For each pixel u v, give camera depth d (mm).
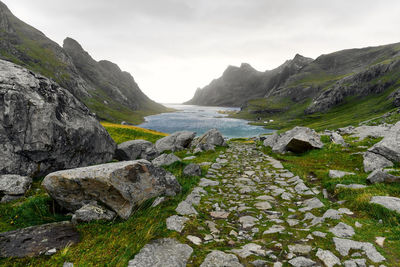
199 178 12844
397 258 4754
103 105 180250
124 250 5047
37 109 11648
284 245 5562
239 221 7395
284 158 19375
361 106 140250
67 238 5551
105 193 7008
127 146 19516
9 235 5355
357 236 5754
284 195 10086
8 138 10508
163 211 7406
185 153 23359
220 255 4977
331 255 4941
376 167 11836
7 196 8227
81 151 14070
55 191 7051
